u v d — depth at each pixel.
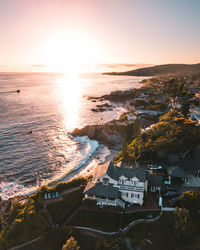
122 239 40.31
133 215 46.00
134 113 162.00
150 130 92.06
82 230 44.22
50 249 41.72
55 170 79.31
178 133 78.75
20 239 43.88
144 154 69.31
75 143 106.19
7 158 86.50
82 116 161.25
